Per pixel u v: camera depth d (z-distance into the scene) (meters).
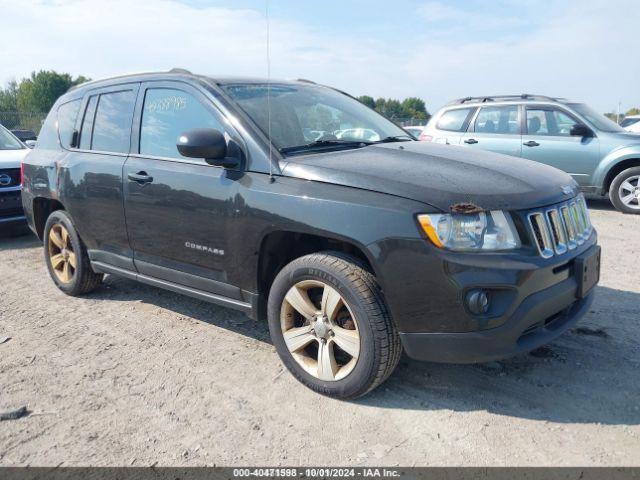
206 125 3.59
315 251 3.37
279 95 3.87
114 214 4.13
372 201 2.80
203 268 3.64
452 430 2.75
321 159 3.20
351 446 2.66
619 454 2.53
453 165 3.17
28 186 5.13
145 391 3.23
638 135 8.39
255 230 3.19
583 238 3.20
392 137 4.09
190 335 4.02
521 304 2.67
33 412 3.03
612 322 3.96
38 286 5.32
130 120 4.12
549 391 3.08
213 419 2.92
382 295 2.87
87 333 4.11
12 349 3.85
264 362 3.56
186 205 3.56
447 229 2.64
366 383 2.92
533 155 8.91
